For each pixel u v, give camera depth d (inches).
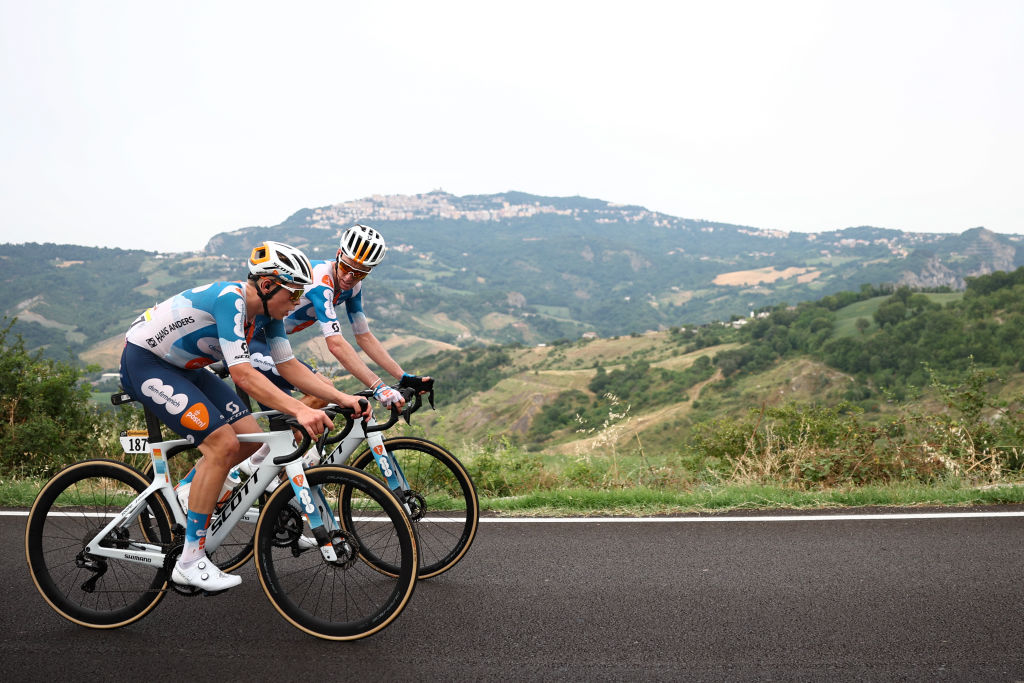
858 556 158.4
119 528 126.3
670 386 5674.2
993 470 246.5
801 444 274.4
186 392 118.4
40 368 354.0
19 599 138.7
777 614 127.0
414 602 134.5
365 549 145.2
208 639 119.5
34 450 319.6
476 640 117.4
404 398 143.6
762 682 101.9
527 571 151.2
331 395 125.6
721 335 7239.2
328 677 105.0
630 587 141.4
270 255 113.1
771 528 181.5
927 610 127.6
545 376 6545.3
